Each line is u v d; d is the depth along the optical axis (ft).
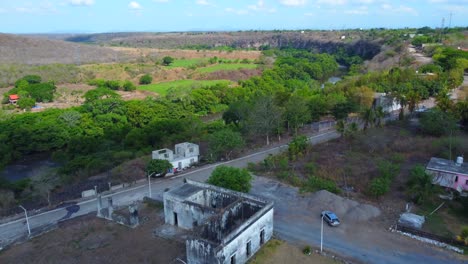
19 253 136.36
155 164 201.26
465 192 166.81
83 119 321.32
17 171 264.93
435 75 375.25
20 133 283.18
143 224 155.12
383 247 131.23
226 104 441.27
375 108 297.12
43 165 274.57
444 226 142.72
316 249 131.44
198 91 422.41
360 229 144.05
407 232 139.74
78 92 494.18
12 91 452.35
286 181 192.95
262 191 181.98
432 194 164.66
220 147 230.27
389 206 160.86
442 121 246.68
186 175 211.82
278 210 162.09
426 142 233.35
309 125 301.02
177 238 142.10
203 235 123.34
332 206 160.56
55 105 429.79
